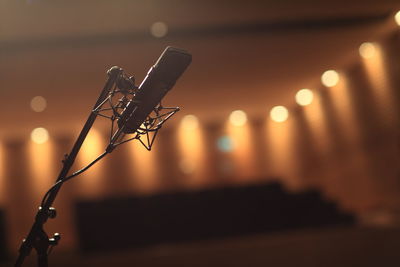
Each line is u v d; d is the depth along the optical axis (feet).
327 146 25.63
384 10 16.29
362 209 22.90
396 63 18.42
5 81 19.15
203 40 17.06
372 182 21.74
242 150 30.53
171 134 30.25
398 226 14.66
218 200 17.03
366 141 21.83
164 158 29.84
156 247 16.03
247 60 19.54
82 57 17.22
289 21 16.51
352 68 21.75
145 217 16.29
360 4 15.79
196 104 25.86
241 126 30.76
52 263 13.79
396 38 18.08
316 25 16.84
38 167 28.55
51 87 20.18
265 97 25.96
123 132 3.64
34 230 3.98
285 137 29.89
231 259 14.01
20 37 15.48
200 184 29.91
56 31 15.26
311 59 20.43
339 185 25.18
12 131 27.35
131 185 29.12
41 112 24.03
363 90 21.25
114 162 29.19
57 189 3.85
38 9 13.75
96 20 14.80
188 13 15.06
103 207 16.07
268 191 17.53
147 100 3.43
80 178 28.55
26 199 28.25
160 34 16.22
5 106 22.50
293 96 26.22
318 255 14.20
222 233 16.75
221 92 23.89
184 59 3.30
